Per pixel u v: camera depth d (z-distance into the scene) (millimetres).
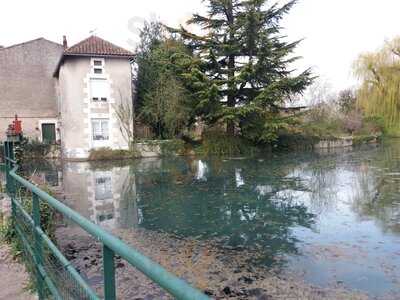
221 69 24609
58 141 25078
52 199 2125
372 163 17953
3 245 4176
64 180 14094
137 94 25766
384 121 27094
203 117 24656
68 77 22234
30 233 3098
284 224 7430
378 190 10914
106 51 22703
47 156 23484
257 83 24734
